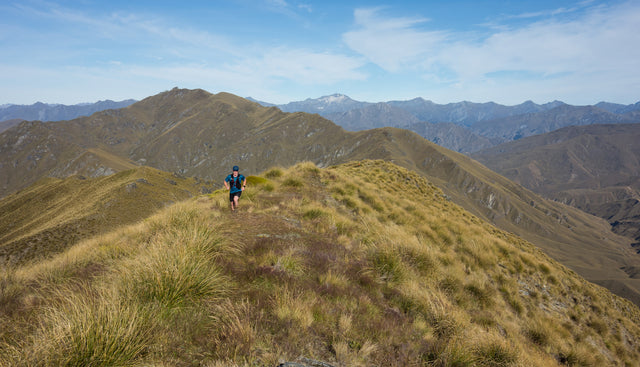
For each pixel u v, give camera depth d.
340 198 15.41
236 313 4.32
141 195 125.75
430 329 5.72
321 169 20.66
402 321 5.69
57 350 3.20
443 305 6.77
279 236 8.52
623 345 12.29
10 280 5.82
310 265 6.73
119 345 3.33
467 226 17.86
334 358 4.01
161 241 6.40
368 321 5.11
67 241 82.88
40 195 167.88
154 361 3.36
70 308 3.79
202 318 4.19
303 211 11.63
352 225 11.28
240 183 11.34
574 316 12.58
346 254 8.04
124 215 108.25
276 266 6.03
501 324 8.66
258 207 11.81
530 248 22.89
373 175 26.58
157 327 3.81
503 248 15.48
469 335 6.07
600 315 13.94
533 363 6.75
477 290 9.70
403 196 22.48
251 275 5.55
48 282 5.69
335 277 6.27
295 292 5.21
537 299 12.36
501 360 5.85
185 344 3.68
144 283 4.46
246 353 3.64
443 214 19.67
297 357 3.77
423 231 13.82
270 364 3.56
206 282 4.73
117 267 5.43
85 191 153.12
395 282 7.32
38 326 3.74
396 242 9.40
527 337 9.16
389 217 15.00
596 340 11.82
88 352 3.24
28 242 77.94
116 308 3.72
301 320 4.45
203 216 9.01
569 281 15.65
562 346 9.51
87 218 97.06
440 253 11.49
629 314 17.05
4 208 167.25
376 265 7.72
